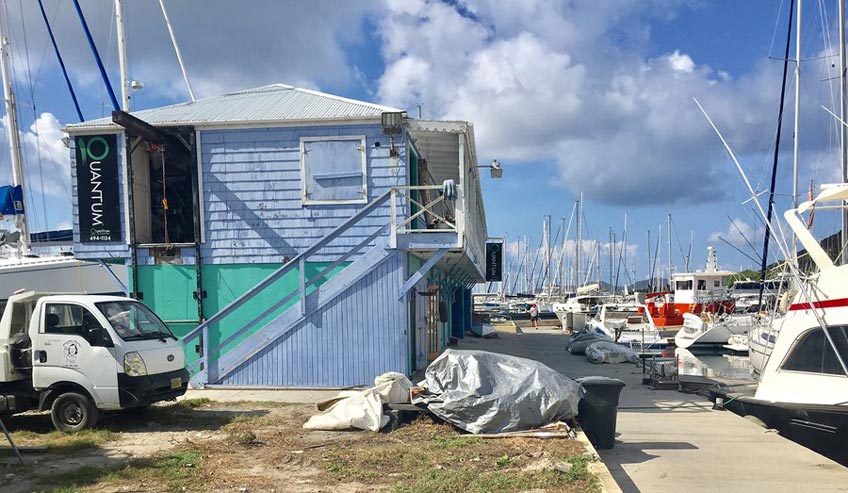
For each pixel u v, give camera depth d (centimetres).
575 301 6097
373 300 1348
